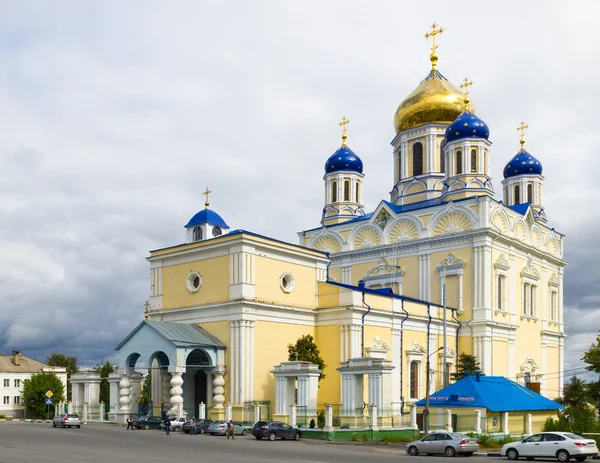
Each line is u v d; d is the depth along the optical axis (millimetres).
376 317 52531
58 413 62594
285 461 25516
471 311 60406
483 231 60156
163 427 44438
